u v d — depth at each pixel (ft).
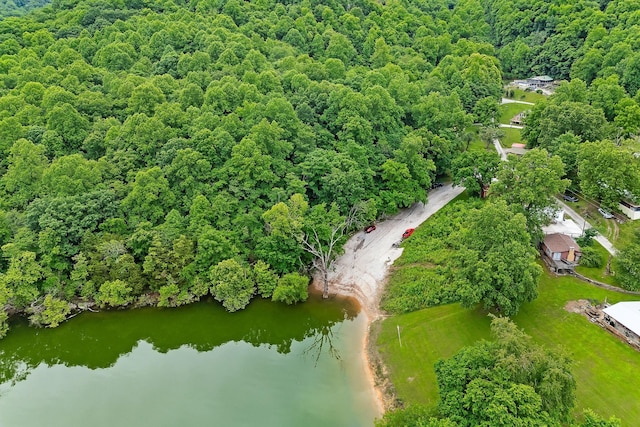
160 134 261.24
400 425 140.05
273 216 225.76
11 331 216.95
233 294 224.74
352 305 228.84
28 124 278.05
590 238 236.02
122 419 172.86
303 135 282.77
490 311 198.18
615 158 246.68
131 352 209.67
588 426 128.36
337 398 178.70
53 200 230.07
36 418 174.29
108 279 227.61
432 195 314.96
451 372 141.28
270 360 201.87
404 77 378.73
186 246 228.22
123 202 237.66
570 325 190.19
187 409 176.24
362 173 277.44
